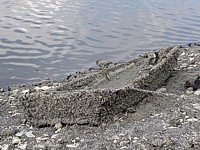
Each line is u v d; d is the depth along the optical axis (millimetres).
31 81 26234
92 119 16609
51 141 15453
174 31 38594
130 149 14102
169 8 48531
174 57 22828
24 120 17672
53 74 27578
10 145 15242
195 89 20453
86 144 14930
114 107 16969
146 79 19438
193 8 49000
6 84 25719
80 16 42906
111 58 30953
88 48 33062
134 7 48250
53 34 36375
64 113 16828
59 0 50188
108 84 19578
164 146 13906
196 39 36250
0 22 39719
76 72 27969
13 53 31297
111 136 15430
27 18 41531
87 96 16469
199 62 26266
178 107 17453
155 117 16719
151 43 34781
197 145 13812
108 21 41312
